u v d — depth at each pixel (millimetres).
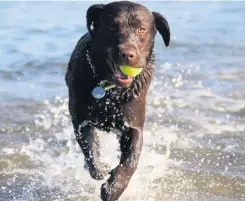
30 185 8219
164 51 16859
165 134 10086
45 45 17062
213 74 14109
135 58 7031
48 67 14430
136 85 7590
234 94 12438
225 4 27438
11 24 20812
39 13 23641
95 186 8273
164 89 12773
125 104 7602
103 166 7922
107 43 7336
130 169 7352
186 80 13539
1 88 12656
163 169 8711
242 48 17359
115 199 7055
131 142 7578
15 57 15398
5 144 9539
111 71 7441
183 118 10875
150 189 8117
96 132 8102
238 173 8570
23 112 11109
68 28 20000
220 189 8070
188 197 7848
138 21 7336
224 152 9336
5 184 8195
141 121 7742
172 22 22078
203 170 8680
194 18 23188
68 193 8023
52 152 9352
